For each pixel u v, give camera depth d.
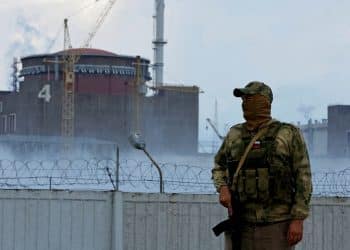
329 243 25.31
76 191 24.03
